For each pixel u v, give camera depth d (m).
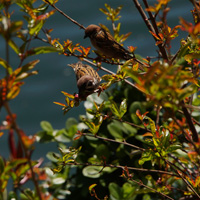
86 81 8.78
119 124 8.93
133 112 8.97
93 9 27.09
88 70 9.62
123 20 25.56
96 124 6.58
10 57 22.83
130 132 8.96
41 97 20.56
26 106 19.95
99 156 8.70
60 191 8.79
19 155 3.75
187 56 5.05
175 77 3.59
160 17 4.82
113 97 9.66
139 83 3.56
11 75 3.77
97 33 9.30
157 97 3.47
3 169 3.81
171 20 24.97
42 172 3.78
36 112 19.62
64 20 26.05
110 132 8.80
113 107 6.57
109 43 8.86
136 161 8.50
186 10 25.80
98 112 6.56
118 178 8.78
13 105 20.00
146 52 22.88
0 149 17.34
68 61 22.89
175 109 3.72
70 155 6.16
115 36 8.84
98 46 9.20
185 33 22.80
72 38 24.27
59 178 8.77
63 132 9.49
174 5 26.44
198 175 6.43
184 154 8.09
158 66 3.47
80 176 9.02
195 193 5.84
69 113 19.25
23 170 3.79
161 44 6.49
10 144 3.74
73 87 21.25
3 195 3.98
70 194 8.95
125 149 8.73
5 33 3.39
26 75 3.82
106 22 25.69
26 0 5.95
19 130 3.25
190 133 6.83
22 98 20.48
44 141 9.37
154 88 3.45
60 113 19.48
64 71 22.23
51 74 22.09
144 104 3.71
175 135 6.44
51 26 25.48
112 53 8.88
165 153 5.86
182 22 3.53
